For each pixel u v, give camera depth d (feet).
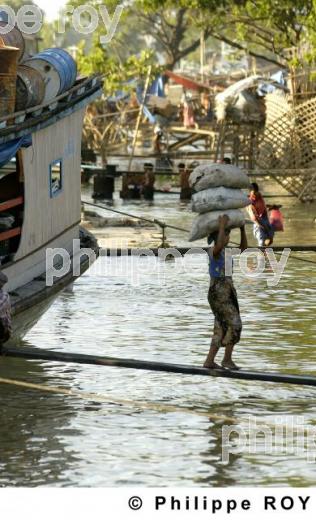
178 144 431.02
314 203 278.46
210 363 92.79
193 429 87.45
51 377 103.45
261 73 501.15
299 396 97.86
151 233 207.62
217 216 92.58
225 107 330.75
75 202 127.03
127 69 391.04
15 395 96.68
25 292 105.50
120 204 275.80
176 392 98.89
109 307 136.05
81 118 127.13
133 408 93.20
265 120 330.34
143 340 117.80
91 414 91.30
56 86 112.47
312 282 155.43
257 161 308.81
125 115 460.96
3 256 104.32
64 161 121.39
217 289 92.48
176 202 282.56
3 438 84.53
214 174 92.38
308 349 113.91
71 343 116.16
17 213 107.65
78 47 397.39
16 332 108.99
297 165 299.79
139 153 438.81
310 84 319.27
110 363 92.94
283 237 207.10
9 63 100.53
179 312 133.18
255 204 185.57
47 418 89.92
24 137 104.99
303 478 76.84
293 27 359.25
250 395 98.07
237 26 385.29
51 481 75.77
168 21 628.69
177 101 520.42
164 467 78.64
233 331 92.58
